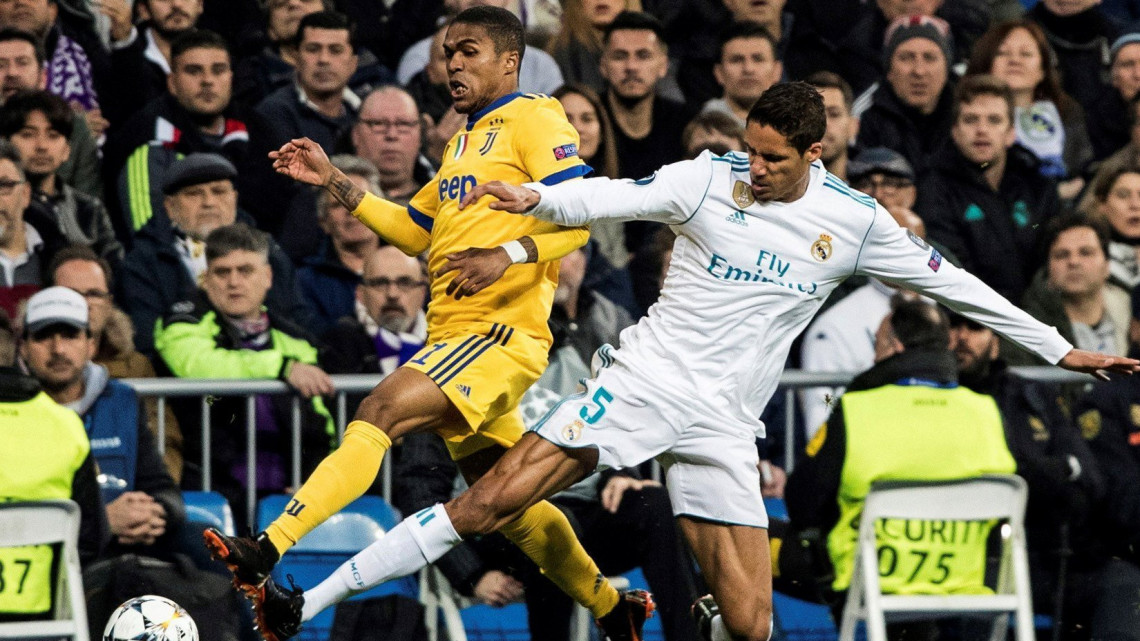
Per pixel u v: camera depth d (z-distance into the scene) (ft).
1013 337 45.03
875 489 54.65
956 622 62.28
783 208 43.39
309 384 60.39
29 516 50.55
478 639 62.34
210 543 38.83
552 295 45.39
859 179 75.72
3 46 72.23
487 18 44.32
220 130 75.36
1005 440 57.36
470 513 41.98
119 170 73.15
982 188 78.33
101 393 56.80
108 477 56.18
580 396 43.91
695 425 44.06
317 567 59.21
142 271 68.13
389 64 89.76
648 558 56.59
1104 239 72.59
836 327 69.56
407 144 75.46
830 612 61.36
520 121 43.50
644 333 44.70
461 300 44.04
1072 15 93.30
